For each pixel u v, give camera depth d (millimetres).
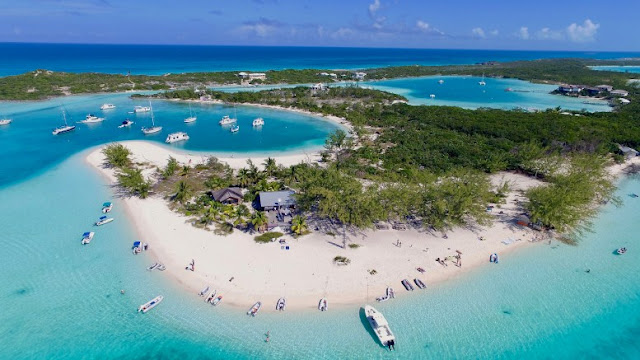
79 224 55875
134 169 77750
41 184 71188
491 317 39500
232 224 55125
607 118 121438
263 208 58562
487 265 47625
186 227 54844
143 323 37844
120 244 50750
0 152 90188
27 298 40625
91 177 75188
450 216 52219
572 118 117125
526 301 41844
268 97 164250
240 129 119125
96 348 35094
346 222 52688
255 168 70188
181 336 36469
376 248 50188
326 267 46000
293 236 52312
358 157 87312
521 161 79438
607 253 51031
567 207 52125
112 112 138125
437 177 67312
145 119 129500
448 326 38188
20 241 51062
